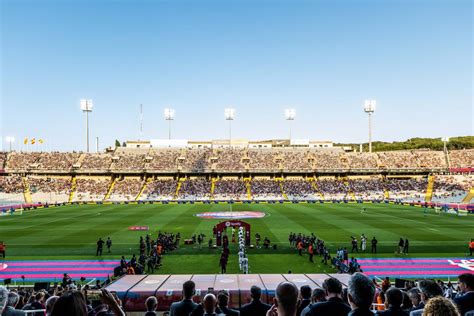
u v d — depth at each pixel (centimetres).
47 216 6969
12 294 788
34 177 11475
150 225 5766
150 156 12344
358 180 11594
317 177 11981
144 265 3266
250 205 9031
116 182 11381
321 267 3259
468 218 6388
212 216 6856
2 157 11831
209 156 12400
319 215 6875
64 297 444
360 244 4206
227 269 3234
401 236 4684
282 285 545
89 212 7625
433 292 742
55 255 3788
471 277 750
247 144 14412
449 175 11331
